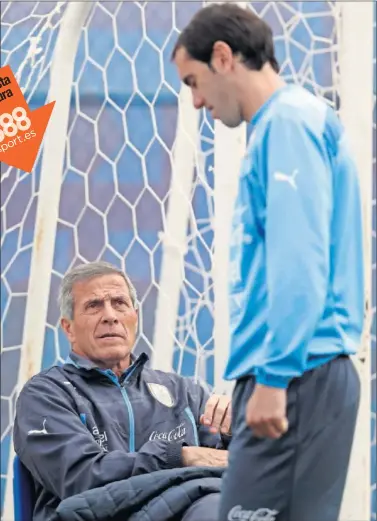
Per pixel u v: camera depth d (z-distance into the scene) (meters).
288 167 8.27
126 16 20.72
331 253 8.65
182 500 10.95
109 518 11.07
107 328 13.02
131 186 21.58
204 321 17.89
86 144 21.27
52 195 15.07
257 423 8.15
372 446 17.27
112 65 20.55
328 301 8.54
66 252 21.92
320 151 8.51
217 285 13.80
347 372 8.57
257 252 8.57
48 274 15.02
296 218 8.11
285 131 8.42
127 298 13.26
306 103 8.70
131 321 13.24
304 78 15.00
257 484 8.48
